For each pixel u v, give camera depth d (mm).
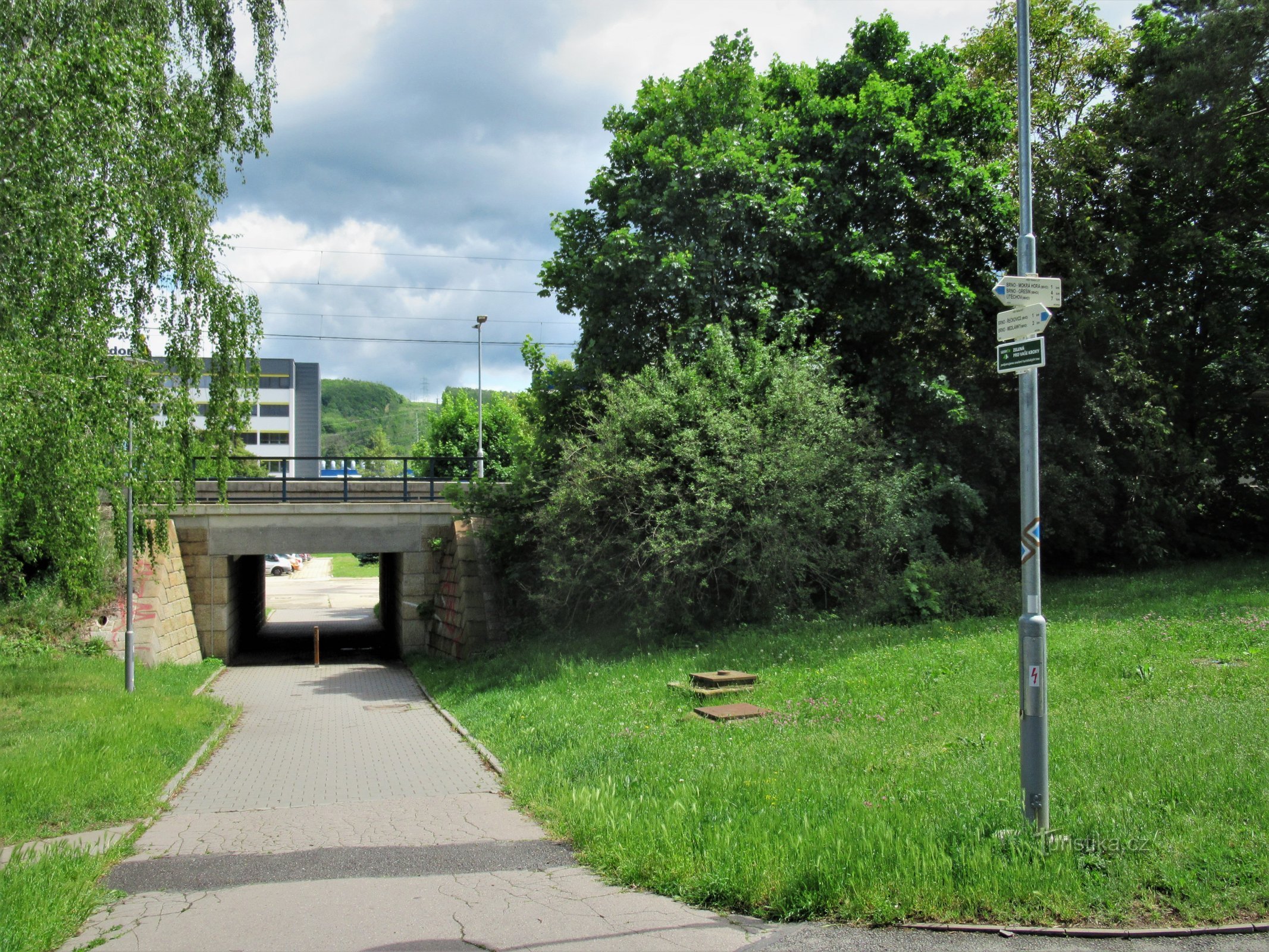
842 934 4781
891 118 19703
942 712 9500
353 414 187000
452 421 49031
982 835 5562
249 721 15266
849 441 17078
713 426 16266
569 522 17500
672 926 5051
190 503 17125
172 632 22703
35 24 12031
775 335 19219
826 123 20078
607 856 6332
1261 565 20562
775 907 5141
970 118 21047
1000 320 5969
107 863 6684
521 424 48344
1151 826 5484
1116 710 8594
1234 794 5891
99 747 10930
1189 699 8727
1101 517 22500
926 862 5137
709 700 11484
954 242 21234
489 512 22250
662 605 16172
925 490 19547
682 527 15883
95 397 11883
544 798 8266
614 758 9023
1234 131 21641
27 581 21906
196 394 15578
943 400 19938
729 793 7133
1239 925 4523
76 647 20531
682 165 18750
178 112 14008
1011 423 21781
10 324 10977
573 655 16875
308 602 50594
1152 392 22156
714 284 18938
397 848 7066
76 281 11508
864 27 22047
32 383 10969
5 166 10680
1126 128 23203
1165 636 12117
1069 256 22094
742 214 18547
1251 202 22984
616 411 17406
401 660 26234
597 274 18984
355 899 5770
